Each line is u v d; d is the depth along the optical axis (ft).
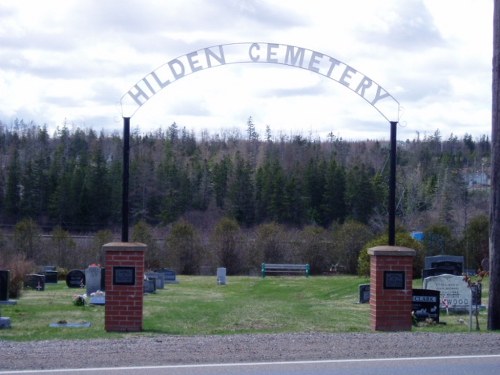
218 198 200.75
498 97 45.91
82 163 198.70
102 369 28.68
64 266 142.82
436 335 39.22
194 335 41.04
